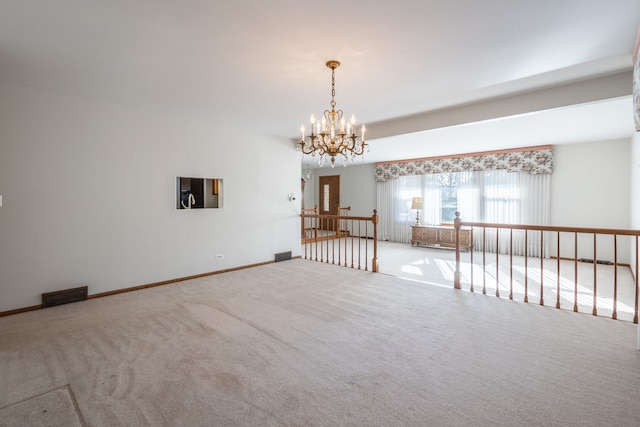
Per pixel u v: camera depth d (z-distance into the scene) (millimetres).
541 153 6426
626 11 1944
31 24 2088
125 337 2678
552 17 2018
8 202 3199
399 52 2504
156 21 2061
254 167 5391
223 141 4953
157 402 1836
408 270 5293
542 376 2070
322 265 5480
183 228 4520
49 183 3436
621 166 5762
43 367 2211
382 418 1695
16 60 2648
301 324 2932
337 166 10055
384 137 4762
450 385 1984
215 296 3768
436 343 2541
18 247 3260
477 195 7281
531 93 3453
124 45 2391
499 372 2123
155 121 4223
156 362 2275
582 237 6148
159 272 4281
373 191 9336
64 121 3518
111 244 3875
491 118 3740
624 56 2578
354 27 2143
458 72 2900
